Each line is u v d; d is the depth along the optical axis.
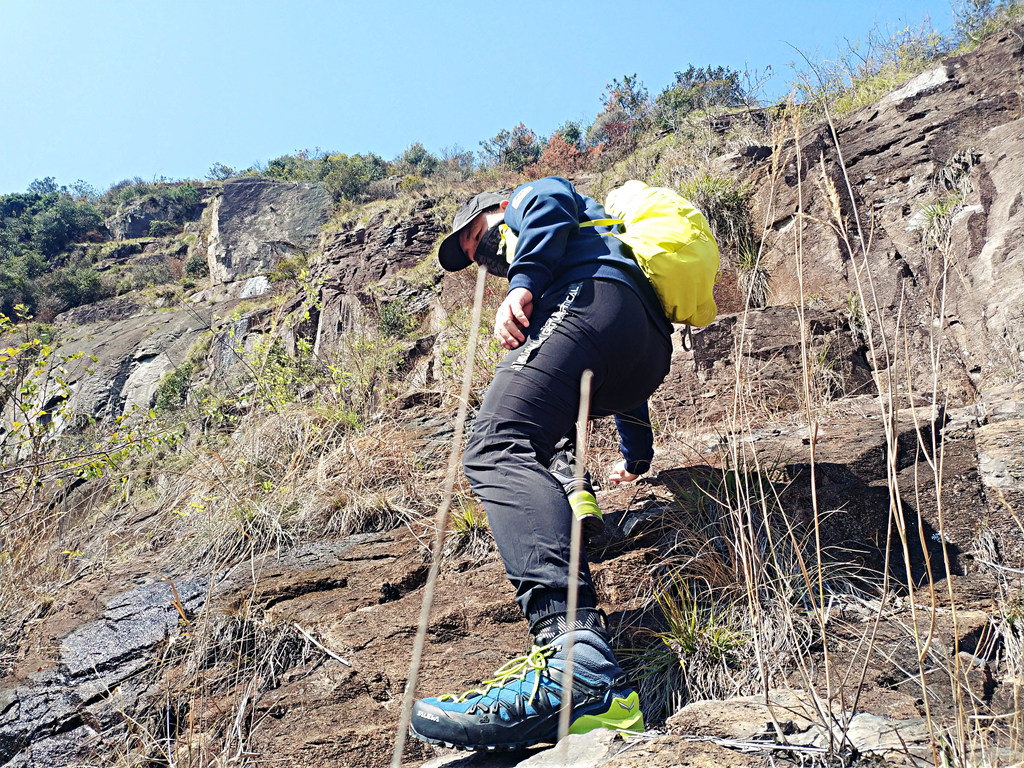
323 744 1.91
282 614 2.46
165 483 4.39
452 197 17.94
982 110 4.71
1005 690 1.66
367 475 3.56
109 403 23.17
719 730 1.50
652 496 2.67
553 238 1.98
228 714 2.05
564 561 1.74
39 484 3.81
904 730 1.42
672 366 3.89
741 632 2.05
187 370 21.19
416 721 1.72
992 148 4.28
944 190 4.39
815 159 5.11
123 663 2.35
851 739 1.39
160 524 3.83
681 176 6.71
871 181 4.84
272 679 2.24
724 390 3.70
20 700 2.26
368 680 2.12
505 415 1.92
